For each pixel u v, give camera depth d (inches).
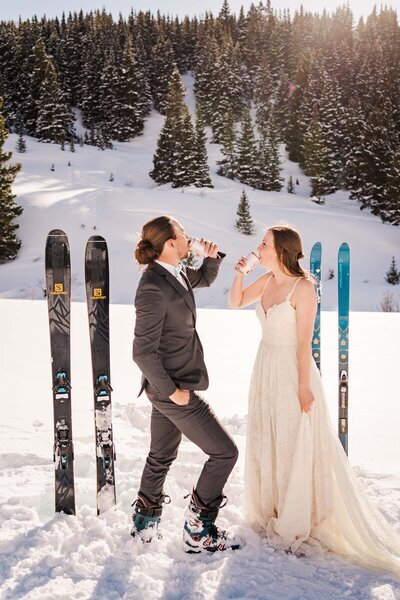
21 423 184.9
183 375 105.3
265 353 117.6
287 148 3442.4
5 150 2908.5
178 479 145.3
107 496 121.2
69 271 119.8
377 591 95.8
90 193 1993.1
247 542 111.6
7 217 1524.4
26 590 93.2
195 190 2502.5
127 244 1547.7
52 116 3213.6
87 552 103.6
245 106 3951.8
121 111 3678.6
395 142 2768.2
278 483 113.3
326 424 113.3
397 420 194.7
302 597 93.4
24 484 137.5
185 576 99.6
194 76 4692.4
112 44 4249.5
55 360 119.6
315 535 112.3
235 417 194.9
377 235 2006.6
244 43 4771.2
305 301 111.8
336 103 3139.8
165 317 103.0
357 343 353.1
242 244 1726.1
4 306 545.6
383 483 137.8
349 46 4239.7
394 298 1261.1
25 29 4328.3
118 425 188.4
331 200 2842.0
